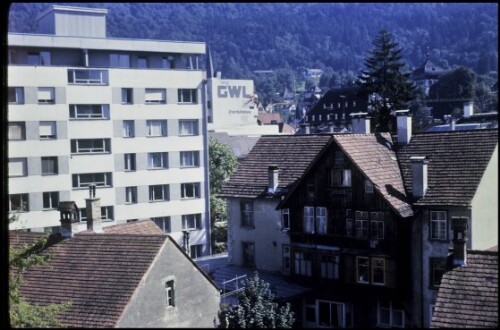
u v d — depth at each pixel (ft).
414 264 78.13
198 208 151.84
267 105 229.86
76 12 148.05
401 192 80.18
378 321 79.41
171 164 148.25
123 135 142.10
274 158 98.07
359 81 119.75
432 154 83.87
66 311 52.03
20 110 128.98
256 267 94.32
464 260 51.03
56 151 133.18
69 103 134.51
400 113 89.66
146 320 52.95
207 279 60.39
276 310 62.75
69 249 59.41
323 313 81.97
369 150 84.79
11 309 42.96
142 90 143.95
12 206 128.47
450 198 76.07
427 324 77.20
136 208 143.95
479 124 94.17
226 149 169.48
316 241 84.43
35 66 130.00
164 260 55.77
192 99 151.43
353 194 80.84
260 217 93.50
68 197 134.62
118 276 54.08
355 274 80.74
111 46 144.56
